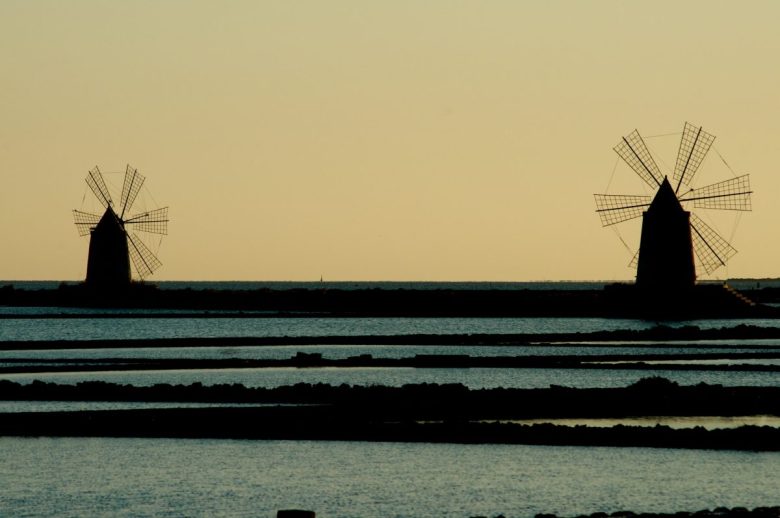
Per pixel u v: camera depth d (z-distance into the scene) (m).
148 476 134.88
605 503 122.62
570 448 147.12
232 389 190.38
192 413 168.88
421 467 138.00
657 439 150.25
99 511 121.69
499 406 177.50
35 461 141.88
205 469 137.75
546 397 182.00
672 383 192.12
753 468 136.75
